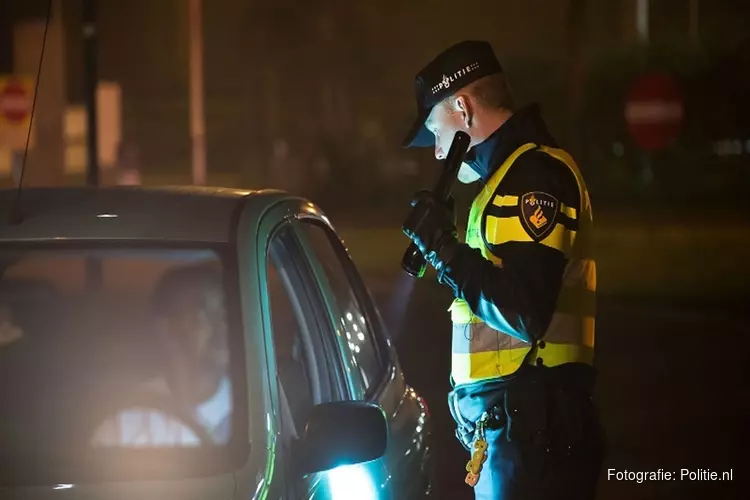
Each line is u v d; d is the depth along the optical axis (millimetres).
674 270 65438
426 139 12867
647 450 27719
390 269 66438
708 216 110000
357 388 12289
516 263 11055
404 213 124875
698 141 134125
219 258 10734
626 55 134000
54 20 89188
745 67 134125
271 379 10172
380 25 164625
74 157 75375
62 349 11633
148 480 9375
